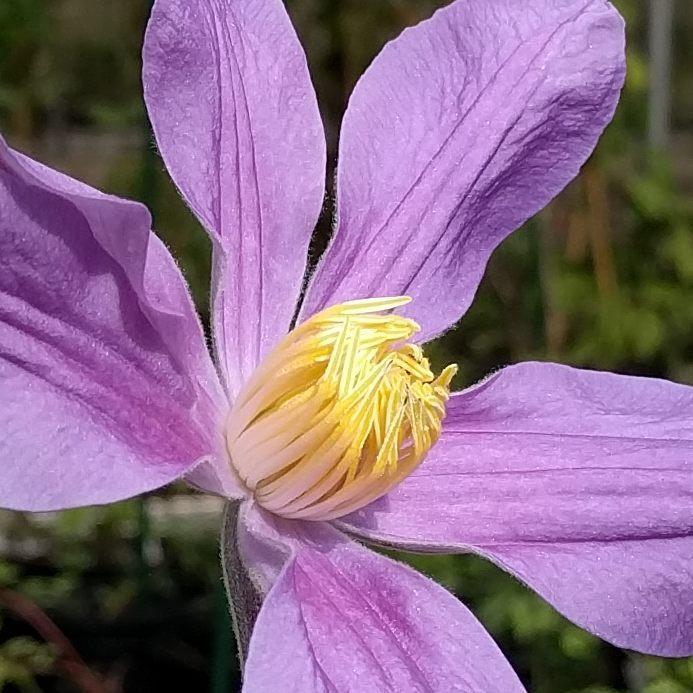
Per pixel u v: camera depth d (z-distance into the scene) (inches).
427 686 3.1
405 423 3.4
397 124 3.9
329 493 3.5
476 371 8.5
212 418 3.5
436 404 3.4
